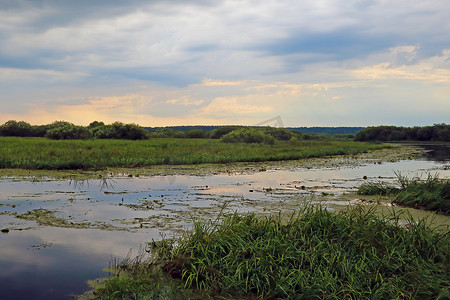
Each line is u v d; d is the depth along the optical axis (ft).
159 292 13.04
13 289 12.96
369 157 80.53
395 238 16.65
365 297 12.46
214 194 31.45
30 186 34.14
